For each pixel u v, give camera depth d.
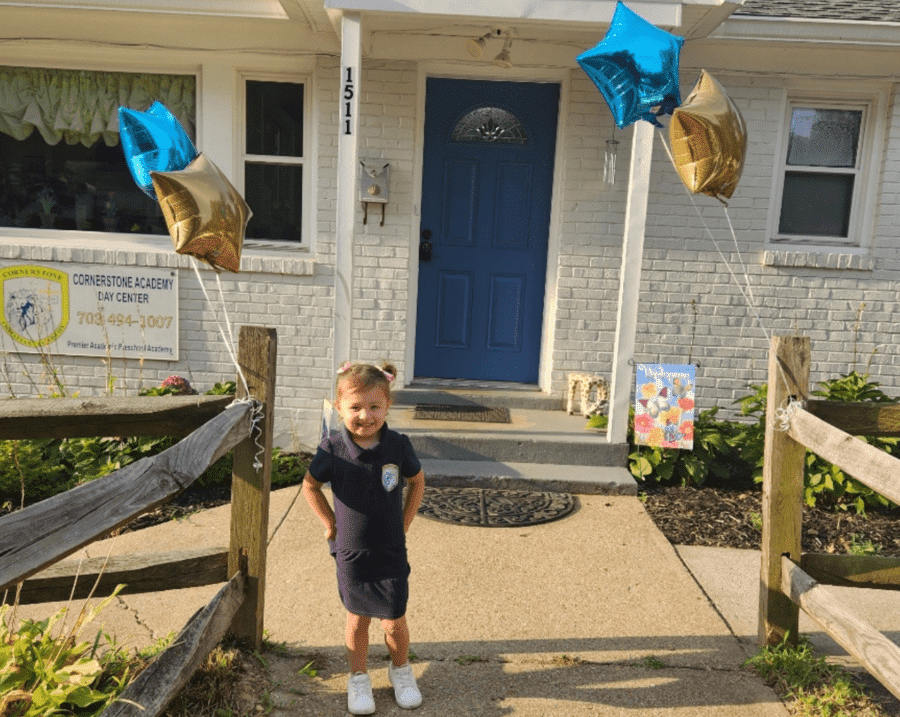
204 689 2.95
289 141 6.54
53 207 6.68
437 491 5.44
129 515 2.26
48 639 2.74
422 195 6.76
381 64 6.27
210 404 2.93
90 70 6.46
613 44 3.78
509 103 6.65
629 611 3.90
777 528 3.44
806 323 6.57
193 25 6.11
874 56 6.18
